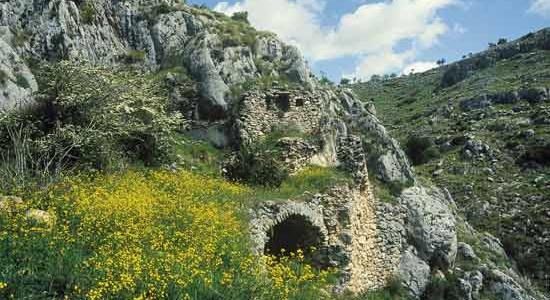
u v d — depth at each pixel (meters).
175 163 23.19
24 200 14.72
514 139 62.16
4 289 9.91
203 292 11.62
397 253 26.06
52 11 26.44
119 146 21.64
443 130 72.94
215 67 27.72
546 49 98.75
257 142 24.78
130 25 29.56
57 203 14.16
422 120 82.94
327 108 29.47
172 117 23.83
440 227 28.09
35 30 25.91
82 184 16.42
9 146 19.05
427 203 28.38
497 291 29.27
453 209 35.94
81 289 10.45
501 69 97.25
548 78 79.44
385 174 28.09
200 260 12.71
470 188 53.53
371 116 30.59
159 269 11.76
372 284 24.34
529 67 92.31
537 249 43.12
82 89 20.64
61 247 11.30
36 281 10.40
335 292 21.62
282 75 29.36
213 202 18.06
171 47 29.36
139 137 22.58
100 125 20.48
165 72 27.61
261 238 18.88
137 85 23.38
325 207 22.80
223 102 26.80
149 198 16.23
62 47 25.88
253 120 25.98
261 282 13.14
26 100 20.97
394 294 24.69
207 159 25.14
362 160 25.75
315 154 25.73
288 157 24.42
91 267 11.02
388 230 26.09
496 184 53.97
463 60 110.62
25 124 19.88
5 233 11.06
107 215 13.74
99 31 27.80
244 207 19.73
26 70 22.92
